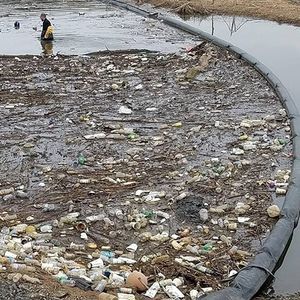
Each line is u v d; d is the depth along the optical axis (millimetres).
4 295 5871
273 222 8461
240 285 6746
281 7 27188
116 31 24094
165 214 8539
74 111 13281
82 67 17391
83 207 8797
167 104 13875
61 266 6945
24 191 9281
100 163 10406
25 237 7781
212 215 8625
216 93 14875
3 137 11602
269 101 14219
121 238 7953
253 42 21812
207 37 21547
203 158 10672
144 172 10047
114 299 6125
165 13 28641
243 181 9789
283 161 10602
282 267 7766
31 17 27375
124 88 15141
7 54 19438
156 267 7188
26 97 14305
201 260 7410
